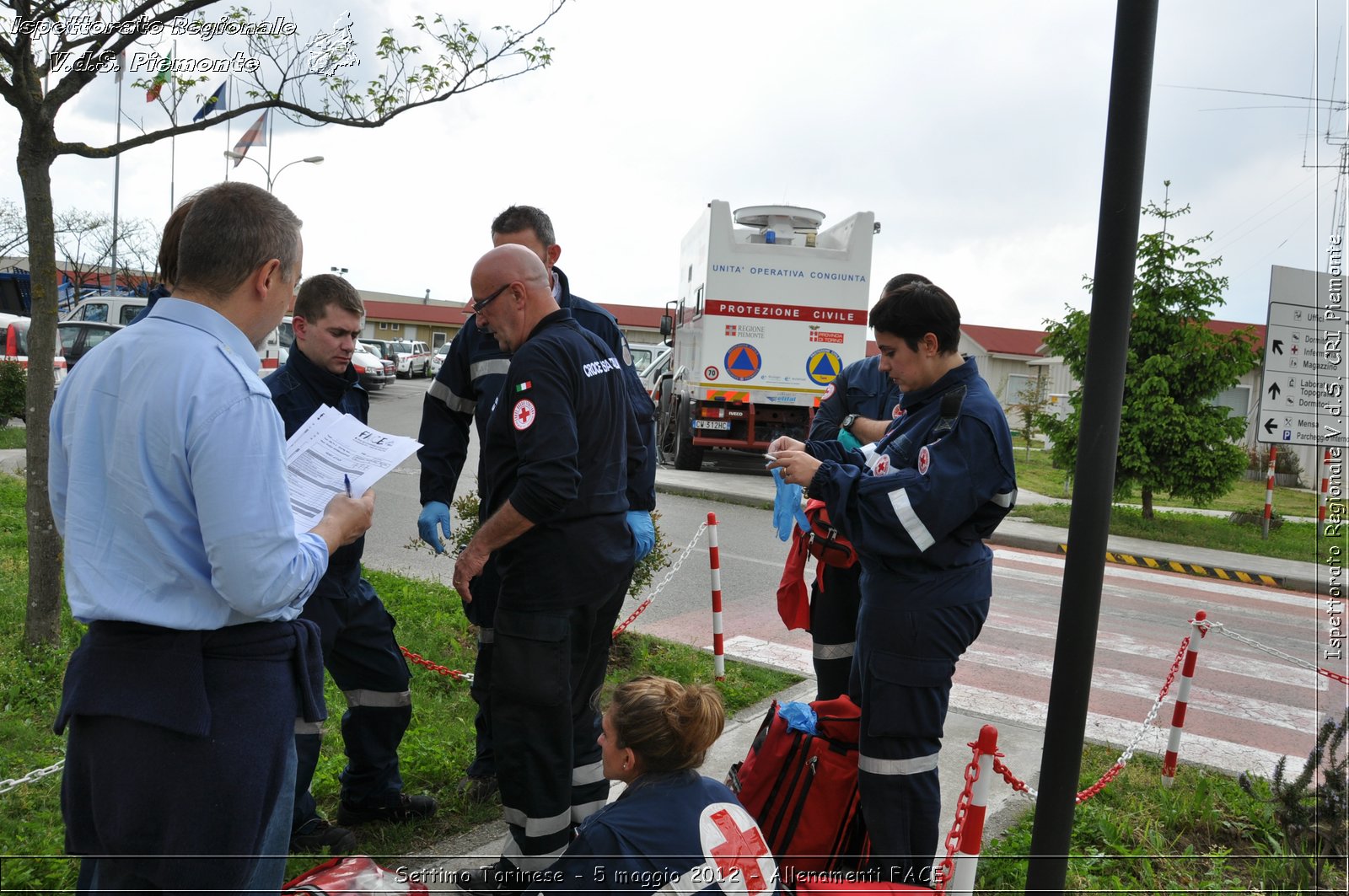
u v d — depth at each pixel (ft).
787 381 46.34
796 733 10.09
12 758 11.94
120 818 5.68
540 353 9.09
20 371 45.37
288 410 9.89
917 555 8.89
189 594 5.74
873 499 8.82
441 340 202.80
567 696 9.36
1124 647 23.43
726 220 44.98
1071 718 8.36
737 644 20.67
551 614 9.25
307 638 6.51
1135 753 15.64
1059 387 96.84
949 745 15.57
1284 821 10.67
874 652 9.24
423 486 12.10
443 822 11.49
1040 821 8.56
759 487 45.11
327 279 9.93
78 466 5.74
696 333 47.70
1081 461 8.12
